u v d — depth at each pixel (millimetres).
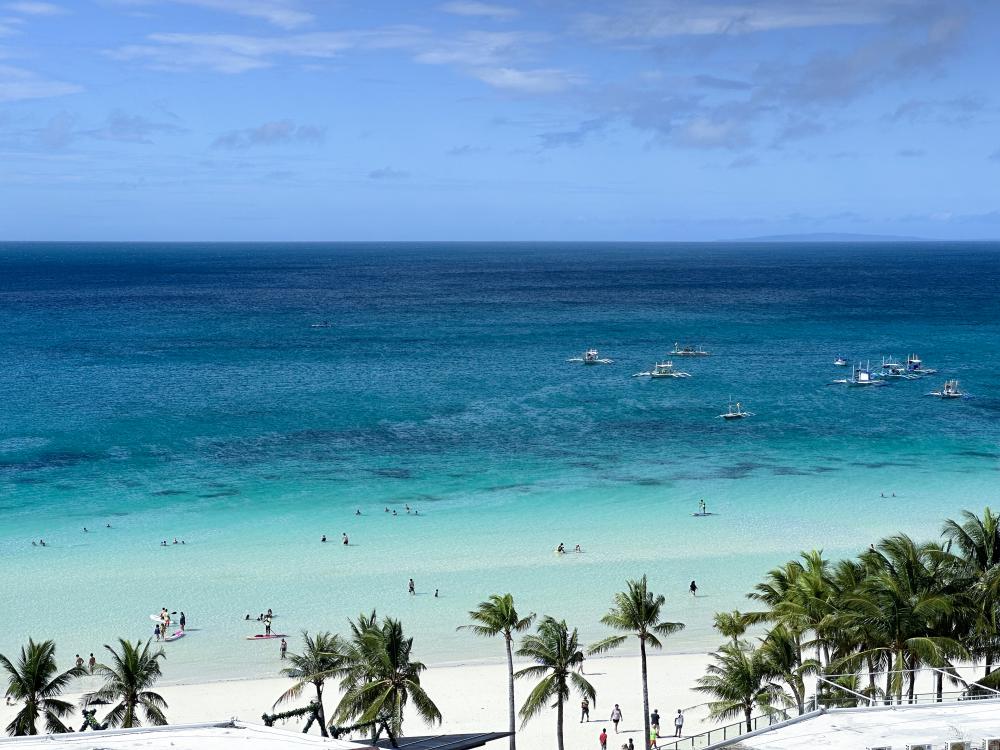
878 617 44906
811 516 91750
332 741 34844
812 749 33375
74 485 101688
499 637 67250
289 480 103812
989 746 33531
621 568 78812
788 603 50438
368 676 47438
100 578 76625
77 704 56531
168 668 62188
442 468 108688
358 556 81625
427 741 42531
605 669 62625
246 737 35281
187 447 117375
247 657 63812
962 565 50000
